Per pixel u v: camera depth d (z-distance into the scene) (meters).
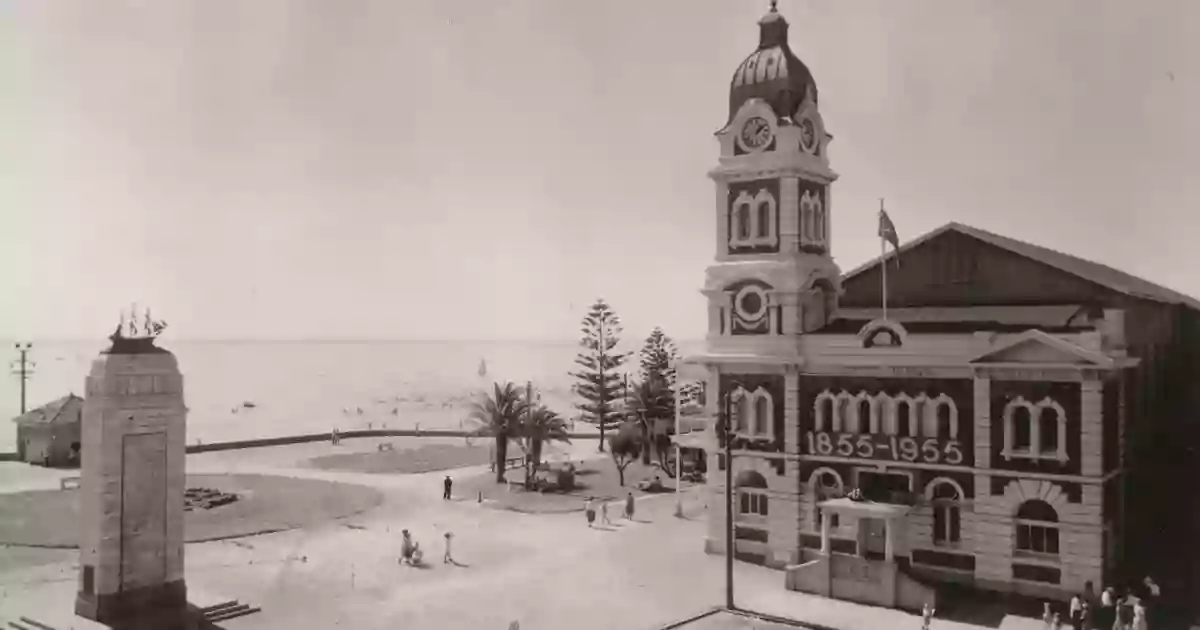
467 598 50.19
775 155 56.62
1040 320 51.88
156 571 45.31
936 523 51.75
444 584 53.16
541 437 87.44
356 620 46.28
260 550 61.88
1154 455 55.66
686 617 46.56
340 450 117.50
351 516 73.62
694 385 119.50
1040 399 47.75
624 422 100.12
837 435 54.44
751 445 58.00
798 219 57.22
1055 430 47.84
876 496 52.25
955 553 50.47
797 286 56.06
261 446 121.69
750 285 57.94
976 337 49.50
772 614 46.91
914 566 51.69
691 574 55.06
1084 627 43.28
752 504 58.88
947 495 51.31
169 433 46.09
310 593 51.25
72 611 45.66
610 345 116.12
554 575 55.12
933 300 59.91
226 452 115.19
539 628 44.84
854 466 53.91
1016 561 48.41
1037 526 48.38
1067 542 46.78
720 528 59.72
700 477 92.00
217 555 60.41
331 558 59.53
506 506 78.12
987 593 49.22
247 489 86.31
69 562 57.09
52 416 98.00
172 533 46.00
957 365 50.03
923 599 47.19
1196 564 53.97
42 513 71.44
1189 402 61.78
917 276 60.59
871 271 62.88
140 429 45.00
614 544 63.41
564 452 113.81
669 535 66.25
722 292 59.12
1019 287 56.56
